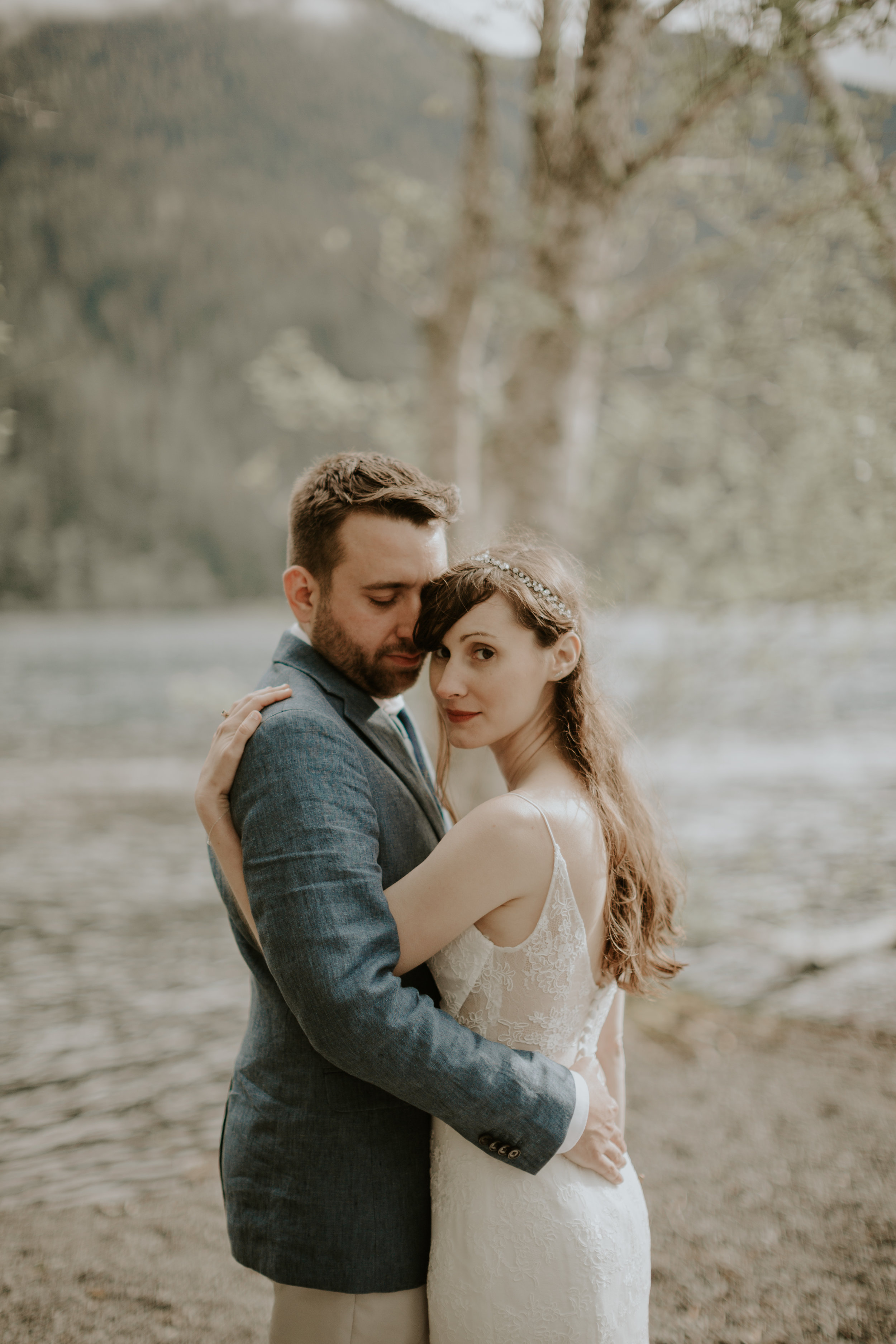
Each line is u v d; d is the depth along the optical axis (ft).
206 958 17.67
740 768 34.96
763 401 18.06
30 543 195.62
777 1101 10.95
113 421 212.84
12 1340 6.56
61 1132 10.48
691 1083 11.51
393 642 4.41
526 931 4.05
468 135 18.62
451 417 19.95
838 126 11.39
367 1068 3.55
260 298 221.87
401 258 22.38
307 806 3.70
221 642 126.93
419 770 4.76
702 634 16.62
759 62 10.68
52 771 41.86
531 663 4.36
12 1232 8.20
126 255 212.23
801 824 26.84
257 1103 4.16
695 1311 7.06
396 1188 4.06
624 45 12.76
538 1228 3.86
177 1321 6.82
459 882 3.91
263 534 212.84
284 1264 3.93
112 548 203.41
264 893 3.65
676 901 5.26
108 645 122.31
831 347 15.72
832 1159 9.50
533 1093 3.76
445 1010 4.22
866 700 46.03
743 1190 8.90
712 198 16.15
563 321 15.90
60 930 19.57
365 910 3.66
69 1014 14.60
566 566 4.89
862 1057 12.30
